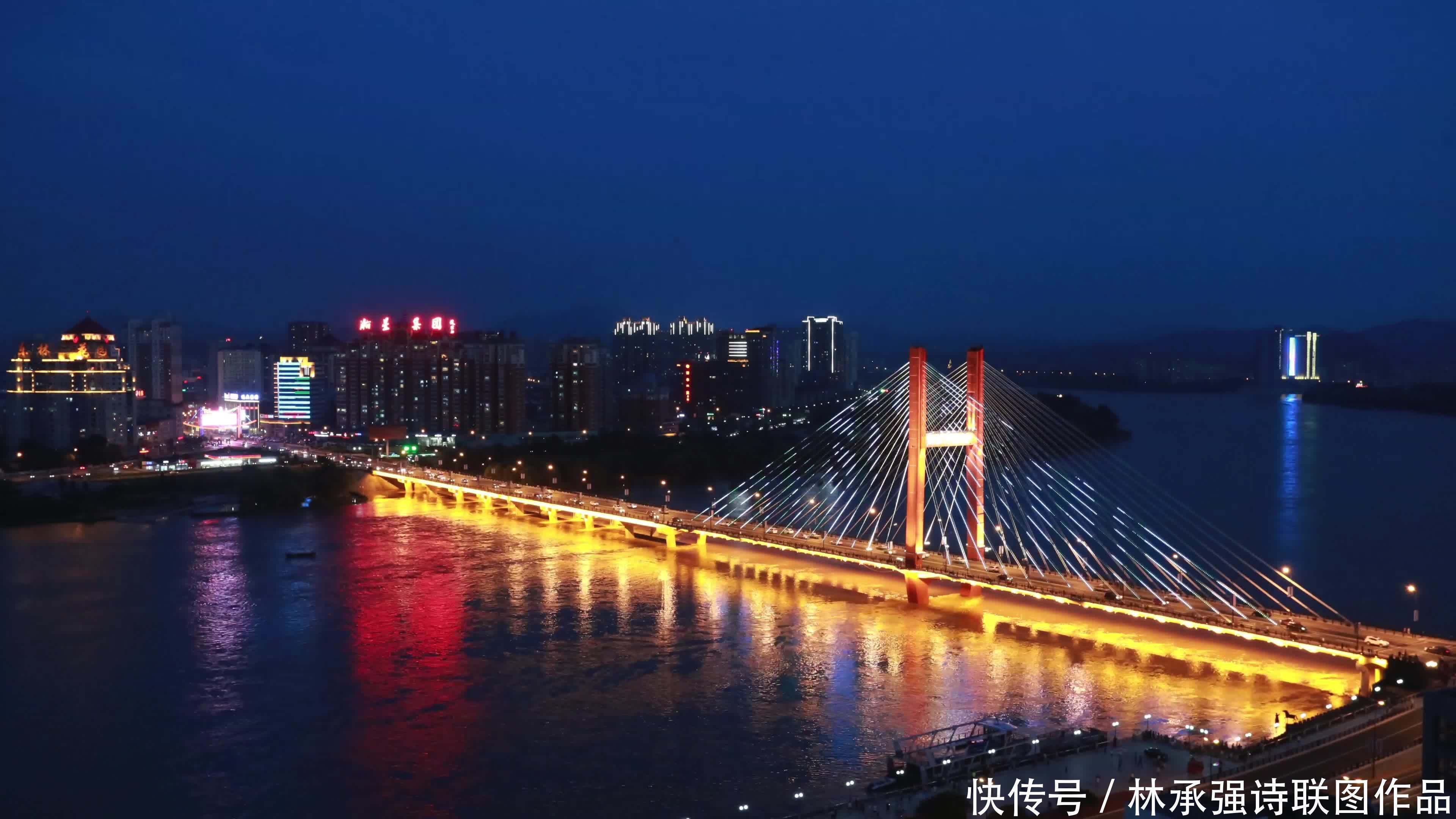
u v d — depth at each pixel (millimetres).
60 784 107562
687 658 145000
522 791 104125
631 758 111438
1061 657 141875
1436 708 81000
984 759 101875
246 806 102188
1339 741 100688
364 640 156625
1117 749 102625
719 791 102938
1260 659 139500
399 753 113812
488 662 144875
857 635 154875
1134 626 157000
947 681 132875
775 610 171375
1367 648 126875
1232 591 166875
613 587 191500
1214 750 100750
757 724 119938
